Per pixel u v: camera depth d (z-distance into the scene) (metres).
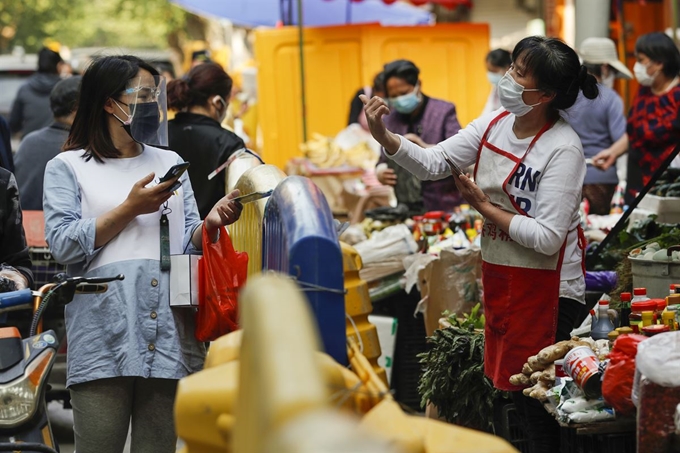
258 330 2.36
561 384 4.30
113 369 4.44
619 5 13.20
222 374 3.28
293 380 2.21
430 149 4.83
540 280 4.58
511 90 4.46
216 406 3.20
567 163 4.50
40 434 3.98
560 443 4.72
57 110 7.88
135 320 4.45
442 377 5.58
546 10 18.12
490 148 4.68
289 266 3.44
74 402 4.52
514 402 4.88
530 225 4.48
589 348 4.28
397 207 8.41
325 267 3.43
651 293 5.23
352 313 4.23
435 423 2.99
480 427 5.54
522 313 4.61
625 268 5.66
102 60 4.54
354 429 1.98
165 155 4.75
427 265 6.81
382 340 7.21
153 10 43.75
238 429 2.51
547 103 4.52
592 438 4.25
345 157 10.74
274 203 3.94
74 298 4.51
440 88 13.78
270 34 14.13
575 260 4.70
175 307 4.50
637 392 3.83
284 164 14.23
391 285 7.25
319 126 14.12
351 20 17.58
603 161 8.56
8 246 5.11
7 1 46.06
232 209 4.46
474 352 5.46
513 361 4.63
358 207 9.98
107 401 4.48
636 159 8.27
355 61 13.88
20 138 12.33
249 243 5.14
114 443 4.52
